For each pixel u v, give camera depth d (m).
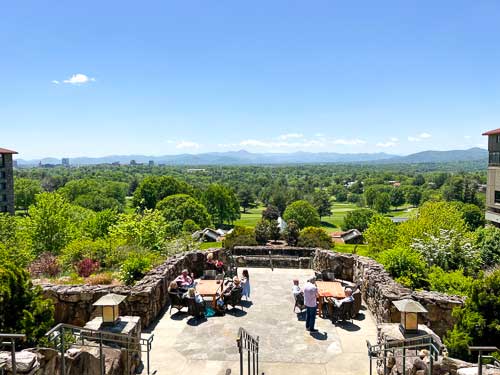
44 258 17.91
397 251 14.07
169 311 11.45
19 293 7.14
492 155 43.19
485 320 7.90
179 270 14.15
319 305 11.16
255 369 8.08
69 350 6.51
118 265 16.66
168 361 8.48
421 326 8.41
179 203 63.50
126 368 7.62
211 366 8.27
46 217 30.05
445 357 6.48
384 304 10.25
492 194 43.03
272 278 15.01
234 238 25.67
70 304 10.59
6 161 57.72
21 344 6.77
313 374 7.96
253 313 11.29
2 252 14.55
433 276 13.11
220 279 13.61
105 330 8.01
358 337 9.73
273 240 27.25
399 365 7.06
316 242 26.28
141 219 24.59
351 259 14.84
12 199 58.69
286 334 9.87
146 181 76.69
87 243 18.03
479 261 18.89
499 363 6.31
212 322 10.61
